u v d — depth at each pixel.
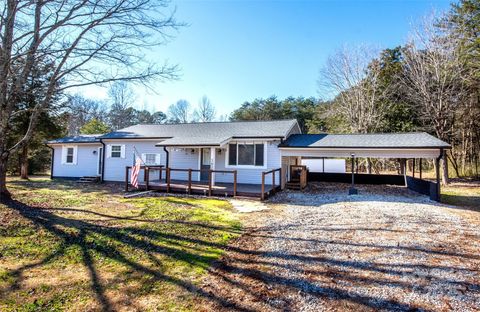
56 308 3.08
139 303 3.25
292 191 13.37
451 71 17.92
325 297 3.46
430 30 19.03
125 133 16.91
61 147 18.16
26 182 15.97
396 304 3.30
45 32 7.11
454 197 12.30
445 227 6.84
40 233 5.57
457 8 18.09
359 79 23.64
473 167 21.00
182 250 5.08
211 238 5.85
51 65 7.36
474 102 19.14
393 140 12.45
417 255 4.91
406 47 20.56
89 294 3.41
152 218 7.36
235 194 11.16
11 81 7.00
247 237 6.02
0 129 7.40
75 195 11.11
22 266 4.12
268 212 8.65
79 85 7.77
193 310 3.12
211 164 12.73
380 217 7.93
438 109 18.03
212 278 3.98
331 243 5.60
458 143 21.41
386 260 4.69
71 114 10.77
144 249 5.04
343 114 24.36
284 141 13.37
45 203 8.79
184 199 10.77
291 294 3.54
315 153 12.74
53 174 18.25
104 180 16.58
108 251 4.87
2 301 3.17
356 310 3.17
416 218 7.81
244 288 3.69
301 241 5.74
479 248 5.29
